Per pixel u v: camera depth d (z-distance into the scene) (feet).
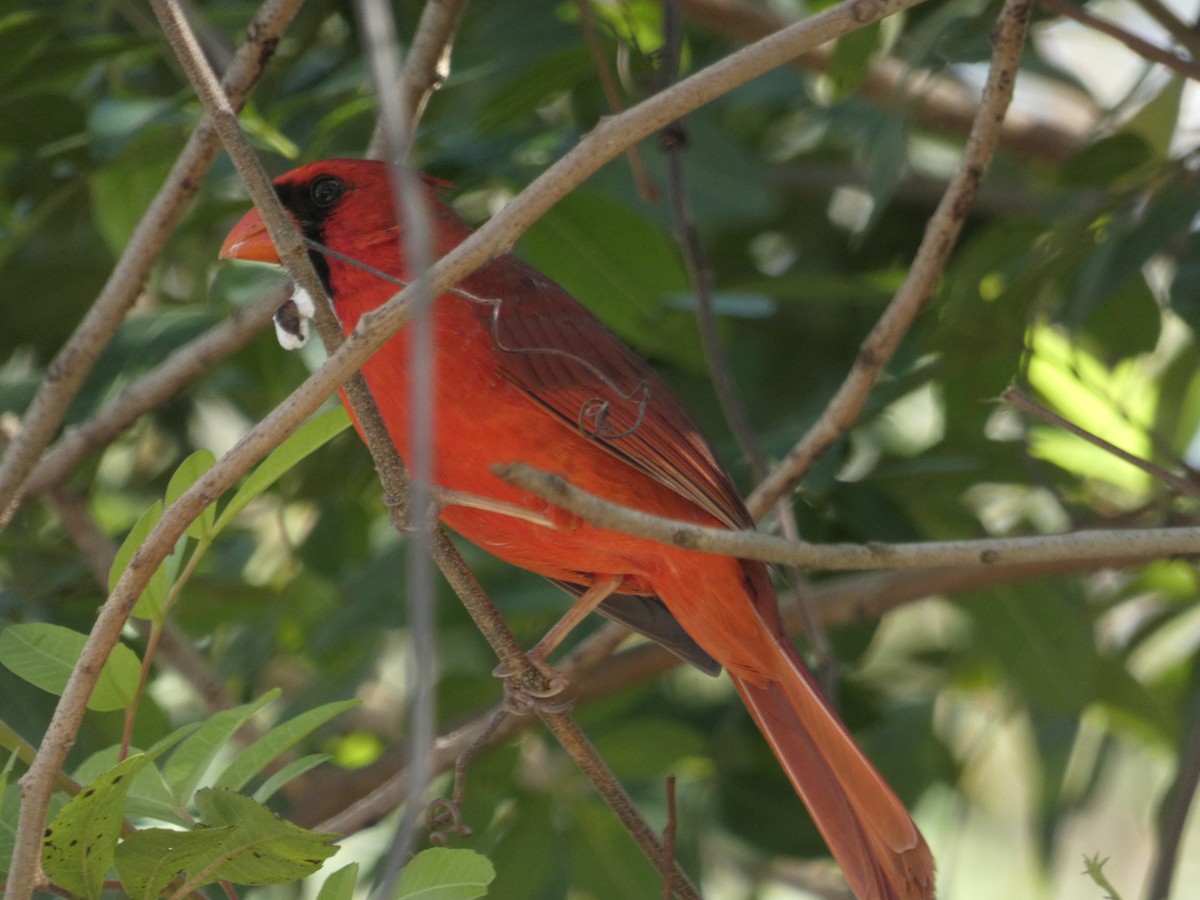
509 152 28.09
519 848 27.09
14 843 15.74
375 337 14.40
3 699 24.25
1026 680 30.17
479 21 30.17
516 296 21.57
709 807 30.01
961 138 35.60
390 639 34.71
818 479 26.48
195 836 14.98
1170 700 34.88
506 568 28.89
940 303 27.68
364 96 27.78
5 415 28.78
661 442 21.11
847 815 21.47
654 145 29.35
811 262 36.19
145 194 29.53
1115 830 41.75
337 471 31.89
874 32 25.86
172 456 35.50
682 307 27.12
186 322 27.94
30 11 27.09
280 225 15.67
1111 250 25.27
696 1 32.81
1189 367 31.48
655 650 28.25
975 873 41.24
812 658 31.24
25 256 32.45
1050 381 30.91
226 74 21.38
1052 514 31.40
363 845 32.01
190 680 27.45
